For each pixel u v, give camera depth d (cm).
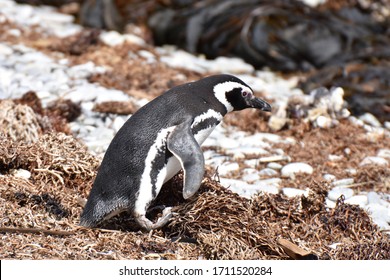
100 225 2130
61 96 3378
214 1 5022
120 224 2178
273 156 3045
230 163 2952
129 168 2050
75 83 3628
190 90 2195
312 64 4588
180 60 4338
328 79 4231
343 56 4519
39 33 4556
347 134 3391
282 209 2303
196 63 4388
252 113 3484
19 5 5391
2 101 2855
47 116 3034
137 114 2127
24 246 1919
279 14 4778
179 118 2102
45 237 1988
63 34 4550
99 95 3425
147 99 3525
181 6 5159
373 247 2159
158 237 2067
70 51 4231
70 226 2070
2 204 2103
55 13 5266
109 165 2070
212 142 3164
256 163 2981
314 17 4819
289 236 2183
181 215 2128
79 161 2398
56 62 3988
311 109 3506
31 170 2388
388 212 2550
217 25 4881
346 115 3556
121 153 2062
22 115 2789
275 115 3428
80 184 2367
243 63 4522
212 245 1997
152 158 2058
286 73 4544
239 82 2294
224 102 2253
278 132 3397
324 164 3039
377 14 5053
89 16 5159
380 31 4941
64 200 2236
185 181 1956
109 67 3991
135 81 3825
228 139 3203
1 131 2647
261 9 4809
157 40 4975
